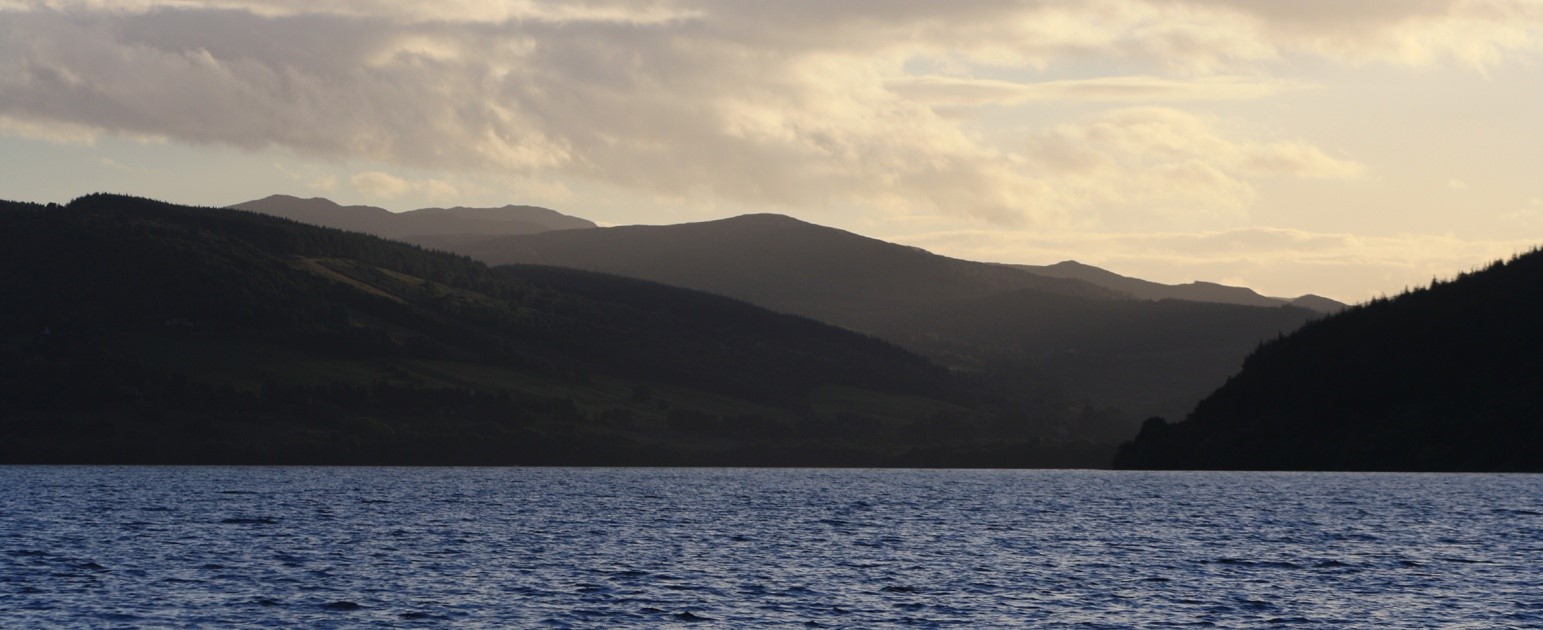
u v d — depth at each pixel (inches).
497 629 2399.1
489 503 6186.0
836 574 3159.5
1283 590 2881.4
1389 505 5477.4
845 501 6545.3
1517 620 2501.2
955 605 2672.2
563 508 5797.2
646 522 4859.7
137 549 3644.2
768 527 4613.7
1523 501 5639.8
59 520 4670.3
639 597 2763.3
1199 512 5280.5
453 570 3218.5
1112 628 2431.1
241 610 2578.7
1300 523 4608.8
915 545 3897.6
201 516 4985.2
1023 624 2464.3
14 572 3085.6
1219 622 2491.4
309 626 2421.3
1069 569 3262.8
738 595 2797.7
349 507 5723.4
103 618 2486.5
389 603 2672.2
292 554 3560.5
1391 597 2775.6
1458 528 4318.4
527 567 3287.4
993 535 4249.5
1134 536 4173.2
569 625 2438.5
